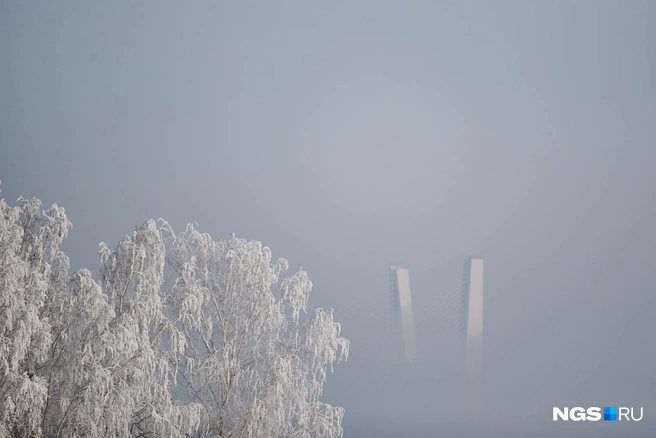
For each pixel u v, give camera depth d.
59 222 28.11
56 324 27.12
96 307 25.97
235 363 31.36
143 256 27.75
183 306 29.45
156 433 26.67
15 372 24.66
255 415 29.42
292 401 31.08
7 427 24.31
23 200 28.84
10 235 25.94
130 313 27.11
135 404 26.09
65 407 25.58
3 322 24.36
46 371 26.92
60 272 27.86
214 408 30.61
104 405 24.67
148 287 27.97
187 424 27.80
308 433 30.50
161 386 26.62
